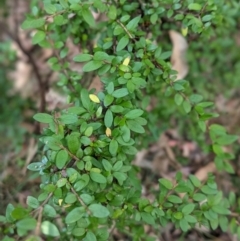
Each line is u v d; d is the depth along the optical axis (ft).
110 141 0.96
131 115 0.96
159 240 1.54
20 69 2.09
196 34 1.30
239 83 1.90
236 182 1.70
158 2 1.19
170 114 1.71
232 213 1.21
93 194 0.96
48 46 1.26
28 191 1.43
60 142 0.92
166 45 1.57
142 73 1.09
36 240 0.81
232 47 1.95
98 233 0.94
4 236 0.96
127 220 1.16
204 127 1.18
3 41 2.13
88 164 0.93
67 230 1.04
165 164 1.76
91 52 1.36
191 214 1.10
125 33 1.11
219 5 1.27
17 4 2.14
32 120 1.85
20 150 1.63
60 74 1.35
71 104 1.24
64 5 1.08
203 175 1.73
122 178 0.97
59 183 0.90
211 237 1.58
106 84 1.04
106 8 1.13
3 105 1.96
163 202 1.06
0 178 1.45
